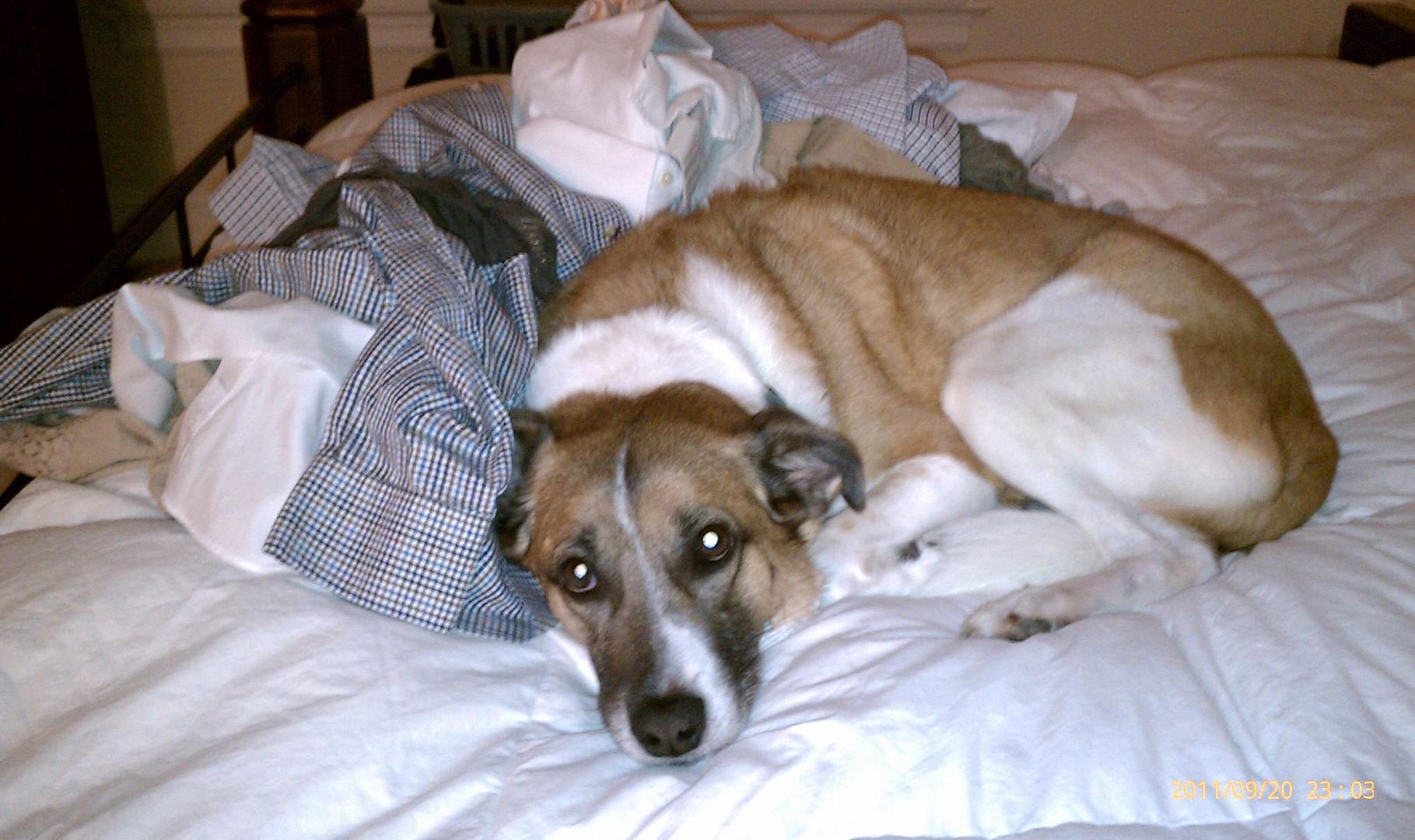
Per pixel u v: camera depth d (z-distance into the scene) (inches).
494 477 27.0
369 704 24.3
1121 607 29.9
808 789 22.7
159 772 23.1
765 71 44.7
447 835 22.4
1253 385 32.6
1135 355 32.7
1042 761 23.3
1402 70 51.3
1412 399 34.4
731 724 26.1
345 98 54.3
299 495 27.2
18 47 54.2
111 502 29.6
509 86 47.6
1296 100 48.7
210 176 75.4
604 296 32.4
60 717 24.5
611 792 23.5
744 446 28.4
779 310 32.5
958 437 34.1
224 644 25.2
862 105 42.6
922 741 23.5
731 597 27.9
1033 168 45.6
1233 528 32.2
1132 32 72.1
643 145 36.6
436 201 32.8
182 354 29.1
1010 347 33.7
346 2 53.6
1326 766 23.3
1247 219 42.2
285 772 22.9
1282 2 71.0
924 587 31.0
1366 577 27.6
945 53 72.3
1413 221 40.1
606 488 27.0
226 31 72.2
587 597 27.5
